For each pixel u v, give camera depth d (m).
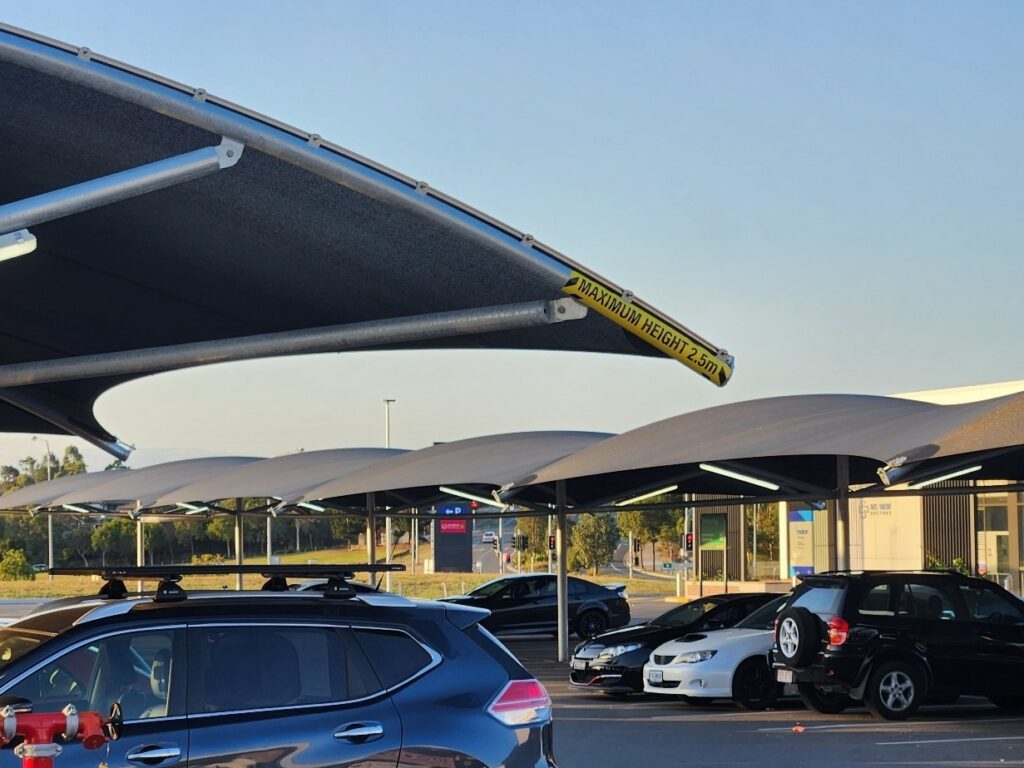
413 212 8.41
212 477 36.06
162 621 6.18
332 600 6.51
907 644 15.84
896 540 44.31
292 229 9.91
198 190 9.45
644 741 14.45
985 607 16.28
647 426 23.42
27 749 4.70
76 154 9.54
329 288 11.30
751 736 14.75
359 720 6.23
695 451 19.84
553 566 74.31
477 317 9.95
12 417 17.64
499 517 27.47
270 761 6.03
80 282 12.62
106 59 7.73
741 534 55.75
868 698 15.75
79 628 6.07
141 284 12.41
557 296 9.77
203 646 6.18
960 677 15.99
